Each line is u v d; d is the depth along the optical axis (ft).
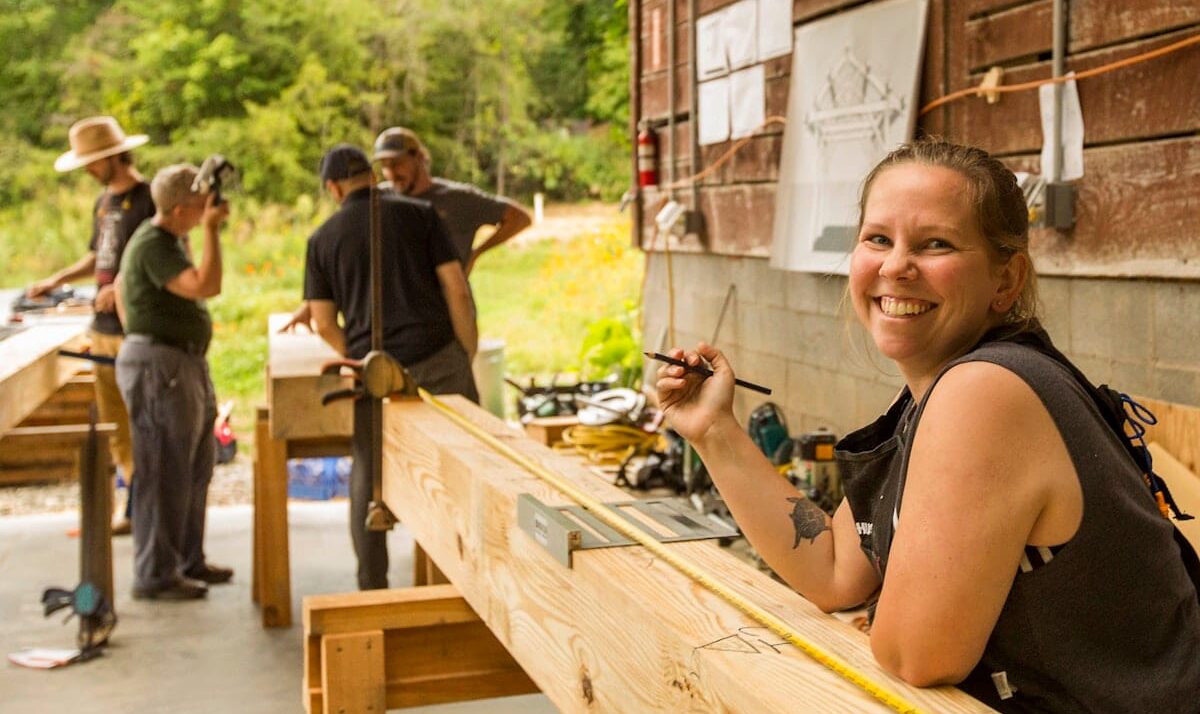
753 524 5.45
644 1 22.58
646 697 5.31
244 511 22.56
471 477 8.08
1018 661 4.40
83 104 62.54
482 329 47.06
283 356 15.88
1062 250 12.05
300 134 61.11
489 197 20.93
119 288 17.35
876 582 5.34
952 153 4.62
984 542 4.10
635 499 7.10
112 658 14.88
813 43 16.30
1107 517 4.16
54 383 17.93
